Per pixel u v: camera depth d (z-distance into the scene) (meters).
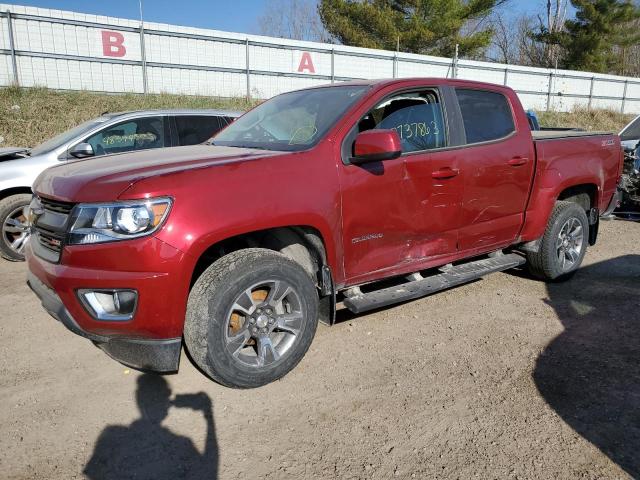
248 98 19.36
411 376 3.40
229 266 3.01
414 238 3.90
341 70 21.97
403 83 3.93
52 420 2.92
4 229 5.92
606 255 6.29
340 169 3.43
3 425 2.87
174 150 3.78
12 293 4.95
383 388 3.25
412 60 23.47
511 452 2.64
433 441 2.74
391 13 30.25
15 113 13.76
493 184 4.31
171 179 2.86
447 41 31.67
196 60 18.83
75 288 2.81
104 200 2.79
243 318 3.16
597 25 35.28
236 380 3.09
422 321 4.28
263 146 3.74
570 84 28.58
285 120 3.99
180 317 2.87
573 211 5.03
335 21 30.50
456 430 2.83
